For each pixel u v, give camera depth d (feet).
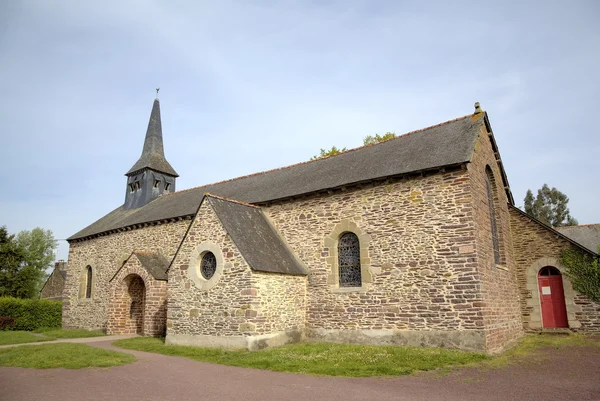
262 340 39.04
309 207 48.08
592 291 46.50
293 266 45.21
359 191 44.50
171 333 43.98
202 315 41.91
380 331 40.11
